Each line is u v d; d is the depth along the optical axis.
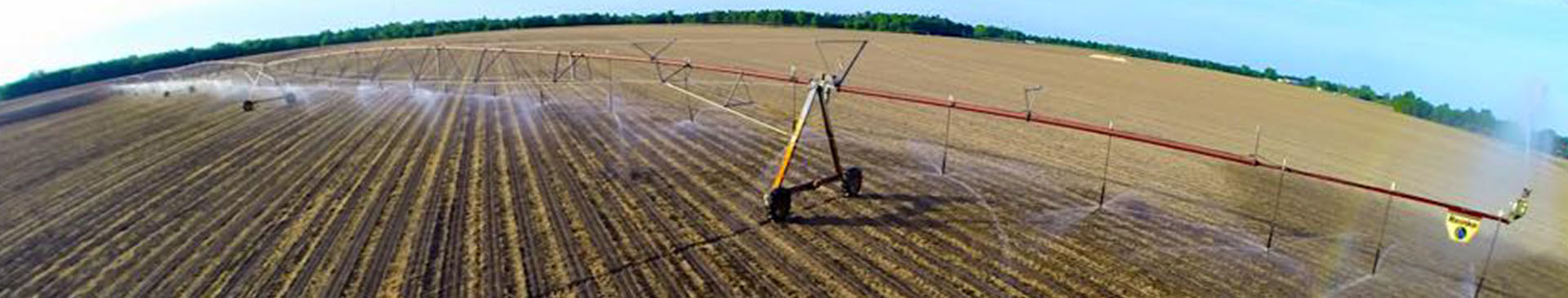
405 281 13.17
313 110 30.59
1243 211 17.12
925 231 15.33
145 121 29.45
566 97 32.66
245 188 19.34
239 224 16.55
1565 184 22.62
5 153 24.69
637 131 25.28
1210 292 12.65
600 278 13.12
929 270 13.31
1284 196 18.53
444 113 29.27
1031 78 47.25
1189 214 16.77
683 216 16.31
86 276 14.02
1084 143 24.48
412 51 57.72
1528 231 16.81
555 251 14.35
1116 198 17.81
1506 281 13.63
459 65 48.09
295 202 17.94
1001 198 17.72
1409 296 12.83
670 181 19.06
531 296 12.45
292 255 14.59
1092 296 12.38
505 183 19.09
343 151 23.16
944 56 58.44
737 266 13.51
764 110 29.61
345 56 54.94
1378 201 18.42
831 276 13.06
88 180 20.70
